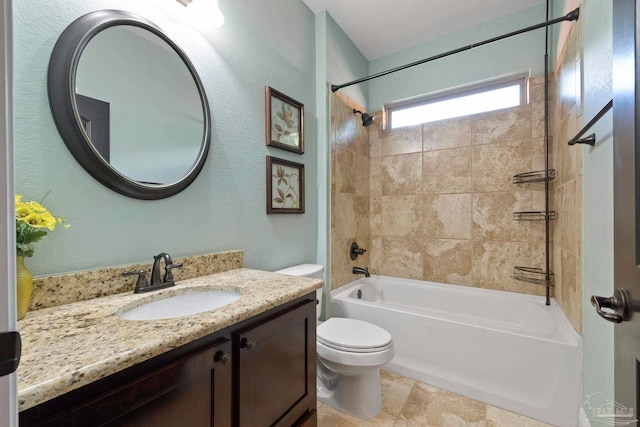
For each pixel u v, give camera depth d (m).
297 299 1.04
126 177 0.97
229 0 1.43
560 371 1.35
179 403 0.63
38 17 0.80
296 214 1.92
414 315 1.78
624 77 0.55
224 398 0.74
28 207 0.71
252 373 0.82
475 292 2.17
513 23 2.14
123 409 0.53
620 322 0.56
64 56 0.84
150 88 1.07
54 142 0.82
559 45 1.71
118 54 0.98
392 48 2.60
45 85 0.81
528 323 1.87
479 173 2.24
